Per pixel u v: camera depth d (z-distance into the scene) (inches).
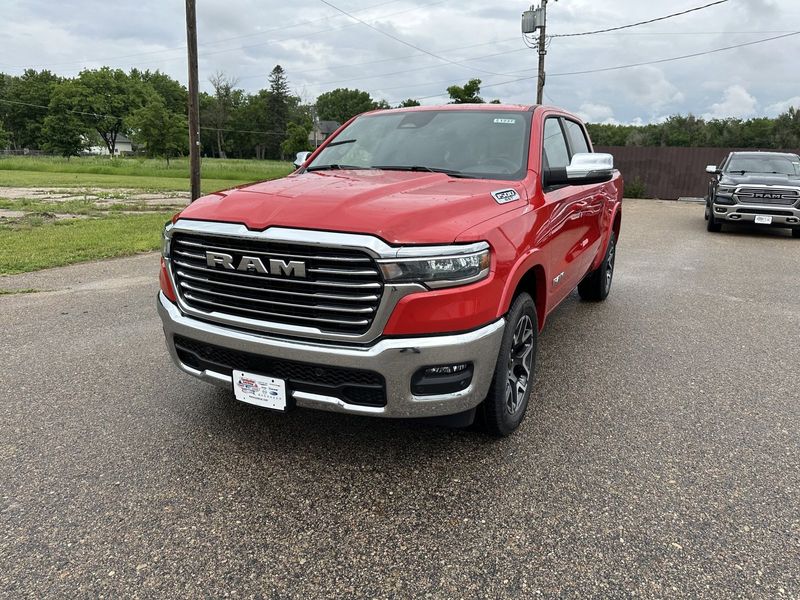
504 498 107.6
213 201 120.9
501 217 117.0
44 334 200.1
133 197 827.4
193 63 597.9
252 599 82.6
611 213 233.1
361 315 100.4
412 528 98.7
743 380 168.2
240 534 96.6
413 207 107.0
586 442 129.3
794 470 119.0
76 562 89.2
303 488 110.0
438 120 168.9
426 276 99.0
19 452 121.4
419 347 100.0
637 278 315.3
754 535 97.8
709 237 491.2
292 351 103.8
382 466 118.0
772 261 376.2
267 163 2844.5
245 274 105.7
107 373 165.5
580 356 187.0
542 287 139.2
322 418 138.9
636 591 84.7
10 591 82.9
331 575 87.6
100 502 104.6
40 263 321.1
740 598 83.5
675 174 956.0
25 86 4313.5
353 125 183.2
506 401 123.3
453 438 129.9
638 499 107.9
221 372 117.4
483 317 106.0
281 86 4751.5
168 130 2773.1
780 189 472.7
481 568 89.3
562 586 85.7
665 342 202.7
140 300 247.3
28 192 903.7
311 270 100.7
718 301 264.4
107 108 4178.2
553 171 146.8
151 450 123.0
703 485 112.8
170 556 91.0
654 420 141.1
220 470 115.9
